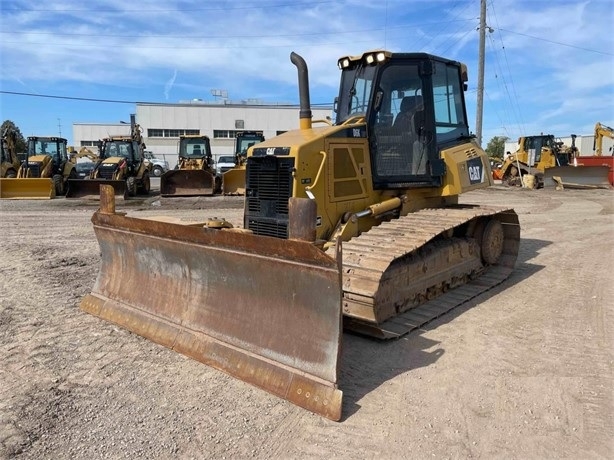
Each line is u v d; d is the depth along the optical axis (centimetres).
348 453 308
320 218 542
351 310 480
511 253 739
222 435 327
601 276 723
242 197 1972
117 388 389
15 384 396
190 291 470
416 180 623
